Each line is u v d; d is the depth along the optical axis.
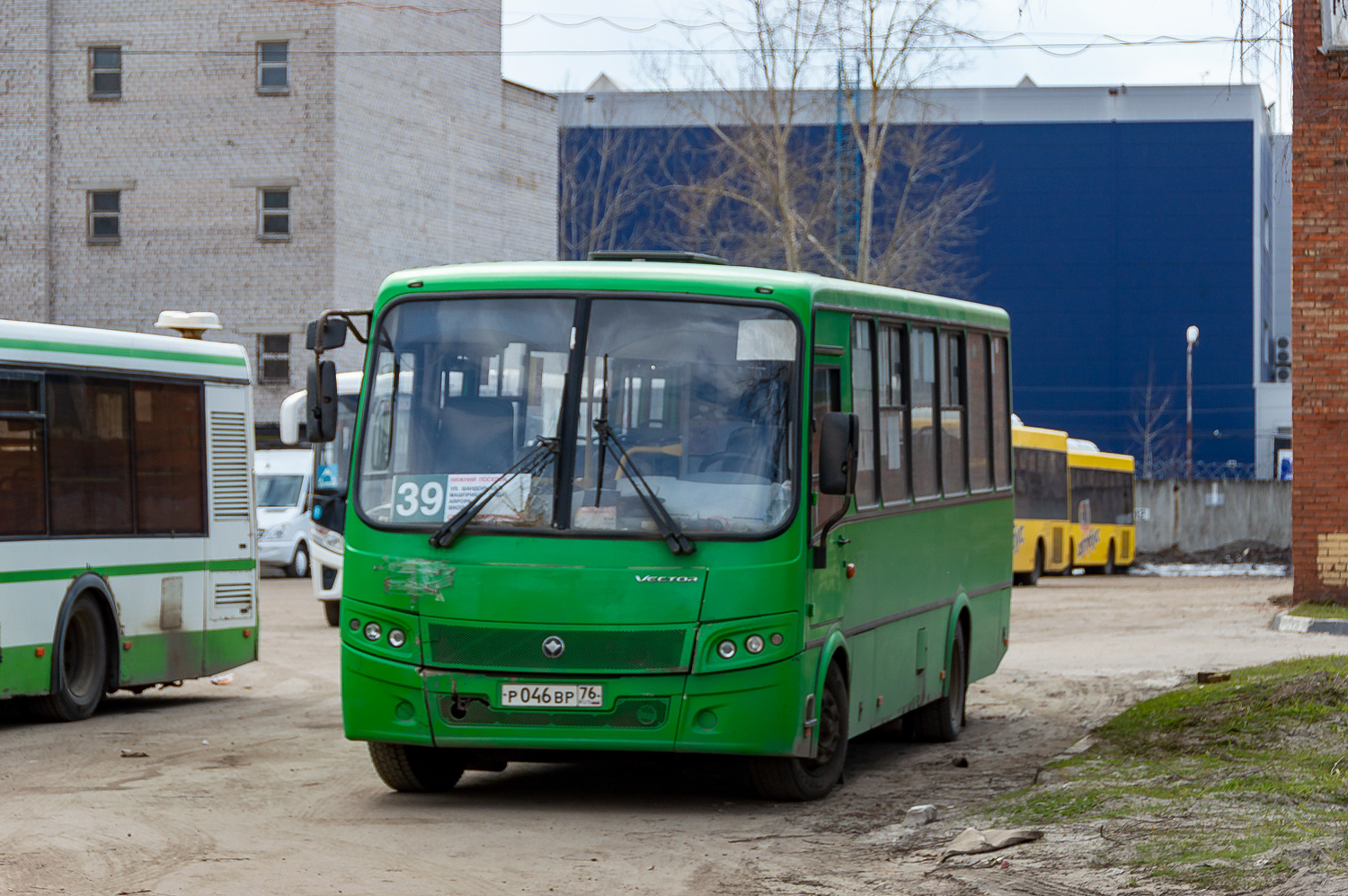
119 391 16.08
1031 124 95.12
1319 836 8.73
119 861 8.72
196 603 17.05
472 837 9.51
